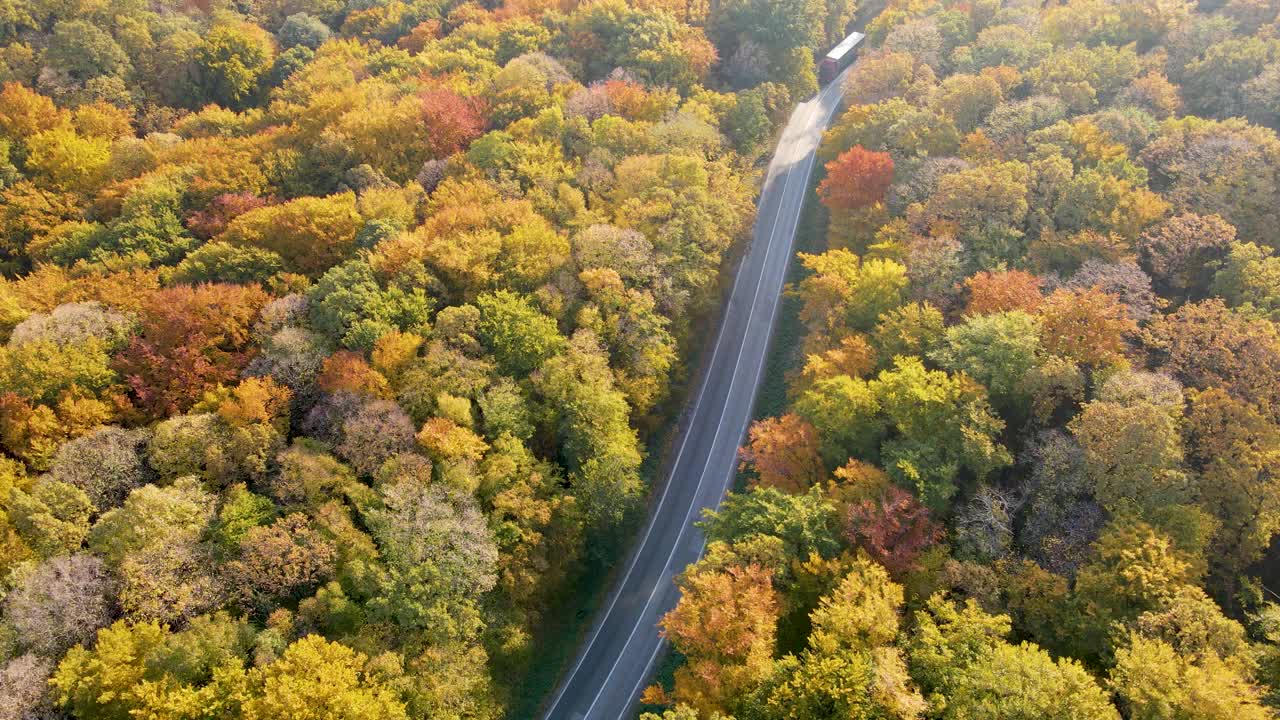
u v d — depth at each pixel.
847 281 89.75
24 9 137.25
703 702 57.16
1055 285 84.31
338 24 177.00
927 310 81.75
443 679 59.66
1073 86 109.81
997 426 70.50
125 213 100.94
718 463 93.31
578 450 78.06
